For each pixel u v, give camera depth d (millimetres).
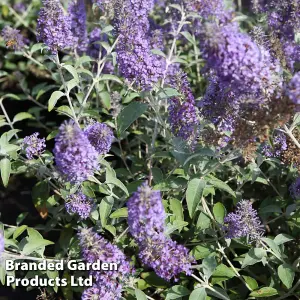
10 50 1600
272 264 837
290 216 836
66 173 647
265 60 618
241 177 889
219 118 719
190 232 879
